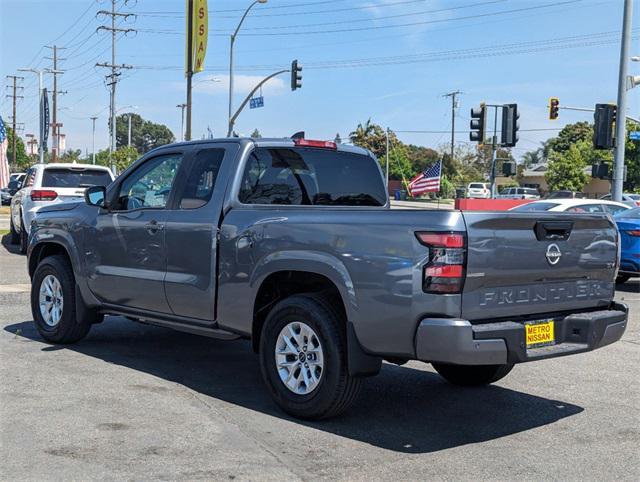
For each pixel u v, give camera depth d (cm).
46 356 708
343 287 498
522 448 489
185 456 454
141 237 657
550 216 504
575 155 6506
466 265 459
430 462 458
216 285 592
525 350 478
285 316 536
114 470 428
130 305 680
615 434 524
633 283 1445
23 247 1609
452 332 452
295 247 532
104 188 711
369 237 489
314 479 425
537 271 498
